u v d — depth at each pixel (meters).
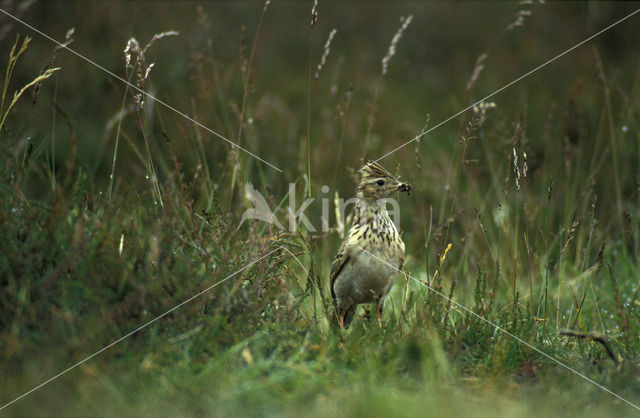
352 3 21.55
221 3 19.48
